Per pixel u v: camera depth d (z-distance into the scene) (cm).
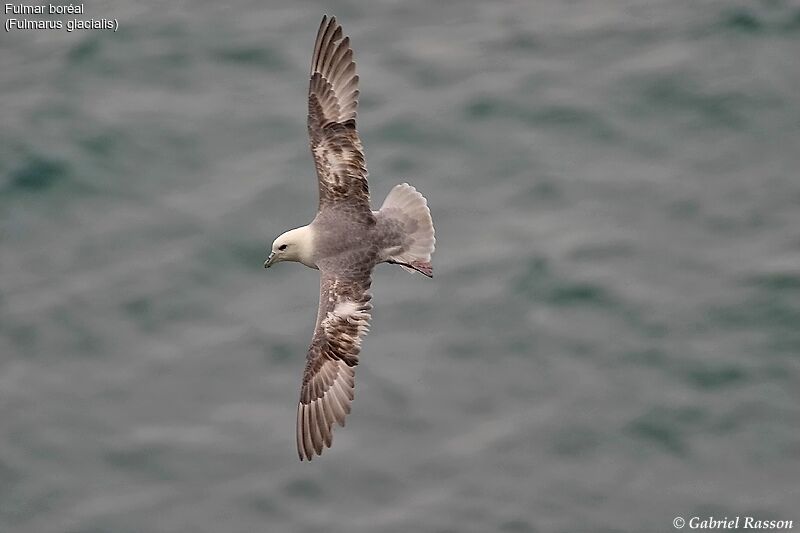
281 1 4728
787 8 4453
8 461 3183
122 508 3064
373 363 3372
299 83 4303
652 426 3206
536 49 4425
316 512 3028
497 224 3772
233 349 3434
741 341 3375
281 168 3950
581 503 3034
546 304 3506
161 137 4088
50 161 3984
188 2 4731
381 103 4197
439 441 3181
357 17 4625
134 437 3231
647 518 3003
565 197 3850
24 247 3756
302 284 3641
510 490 3061
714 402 3256
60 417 3291
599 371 3341
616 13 4600
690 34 4428
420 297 3553
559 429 3206
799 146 3944
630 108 4141
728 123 4050
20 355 3456
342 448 3173
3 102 4253
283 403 3297
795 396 3250
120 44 4522
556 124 4106
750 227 3697
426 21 4612
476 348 3403
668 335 3412
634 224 3741
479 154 4016
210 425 3247
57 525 3025
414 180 3916
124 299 3581
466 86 4259
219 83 4334
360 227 1727
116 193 3909
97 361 3434
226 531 3000
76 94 4278
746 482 3084
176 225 3781
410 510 3017
